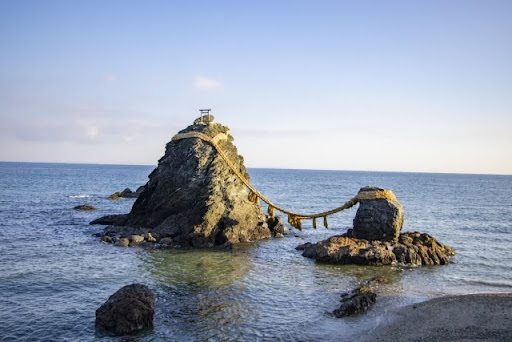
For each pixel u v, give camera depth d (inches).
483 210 3348.9
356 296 1032.8
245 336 835.4
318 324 901.2
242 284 1173.7
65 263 1349.7
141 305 866.8
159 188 1818.4
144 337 822.5
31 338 812.6
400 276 1286.9
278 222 2064.5
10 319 894.4
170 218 1776.6
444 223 2541.8
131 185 6122.1
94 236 1801.2
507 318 895.7
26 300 1008.2
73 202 3331.7
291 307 1002.1
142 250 1555.1
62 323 882.8
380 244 1477.6
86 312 943.7
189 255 1501.0
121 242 1622.8
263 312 965.8
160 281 1180.5
